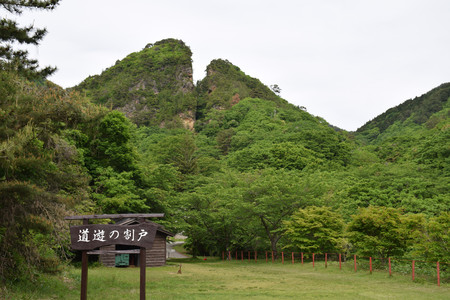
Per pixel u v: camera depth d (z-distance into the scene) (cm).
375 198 4509
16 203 1213
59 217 1284
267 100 19475
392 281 1919
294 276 2208
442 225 1834
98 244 1080
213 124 16350
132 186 3145
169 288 1672
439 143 7500
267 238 3766
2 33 1380
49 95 1307
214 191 4138
